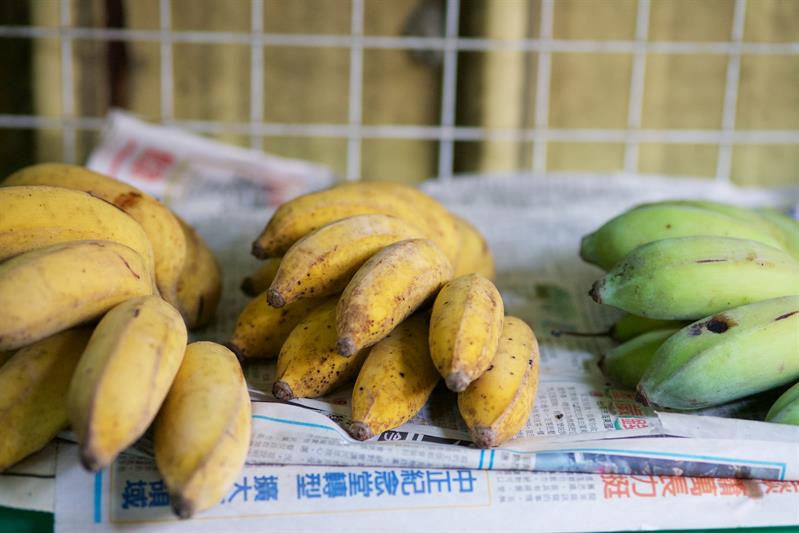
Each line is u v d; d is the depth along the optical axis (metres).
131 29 1.22
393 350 0.75
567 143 1.31
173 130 1.16
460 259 0.87
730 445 0.73
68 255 0.70
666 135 1.21
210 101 1.26
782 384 0.77
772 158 1.31
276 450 0.72
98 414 0.65
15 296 0.67
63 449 0.72
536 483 0.72
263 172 1.13
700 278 0.78
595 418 0.77
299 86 1.26
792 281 0.79
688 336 0.76
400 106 1.28
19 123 1.18
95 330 0.69
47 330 0.68
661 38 1.26
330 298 0.78
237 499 0.70
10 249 0.72
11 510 0.70
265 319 0.80
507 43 1.17
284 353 0.76
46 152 1.24
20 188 0.74
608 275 0.80
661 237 0.83
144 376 0.66
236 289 0.93
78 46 1.22
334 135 1.28
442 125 1.27
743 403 0.80
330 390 0.77
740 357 0.75
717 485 0.72
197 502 0.66
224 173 1.12
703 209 0.85
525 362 0.75
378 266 0.74
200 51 1.24
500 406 0.72
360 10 1.16
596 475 0.72
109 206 0.77
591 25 1.25
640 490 0.72
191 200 1.08
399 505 0.71
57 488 0.70
